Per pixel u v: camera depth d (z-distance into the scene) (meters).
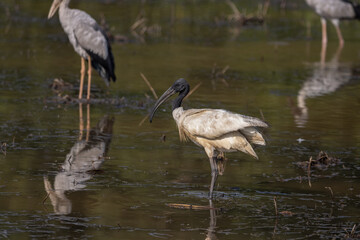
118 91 17.42
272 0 38.81
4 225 8.14
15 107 15.00
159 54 23.39
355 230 8.40
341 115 15.48
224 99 16.72
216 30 29.64
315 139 13.21
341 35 30.80
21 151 11.56
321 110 15.95
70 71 19.81
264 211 9.05
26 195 9.30
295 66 22.31
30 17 30.27
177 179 10.37
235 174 10.78
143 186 9.94
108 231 8.09
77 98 16.30
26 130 13.05
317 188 10.16
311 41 28.39
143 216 8.67
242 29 30.42
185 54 23.61
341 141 13.13
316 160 11.59
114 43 25.36
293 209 9.16
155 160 11.41
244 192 9.85
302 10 36.72
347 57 24.75
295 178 10.66
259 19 32.09
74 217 8.52
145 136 13.10
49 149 11.77
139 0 36.91
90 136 12.86
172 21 31.22
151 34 27.81
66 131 13.16
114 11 32.66
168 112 15.45
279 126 14.20
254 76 20.23
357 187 10.27
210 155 9.70
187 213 8.85
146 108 15.72
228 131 9.20
